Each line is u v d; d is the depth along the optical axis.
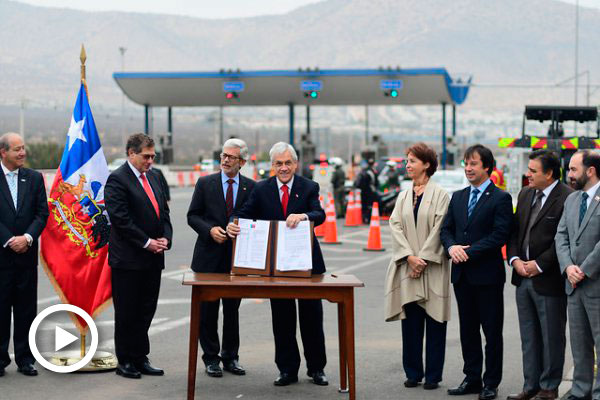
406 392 7.93
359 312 11.97
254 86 46.59
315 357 8.27
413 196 8.27
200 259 8.58
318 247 8.16
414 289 8.04
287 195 8.30
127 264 8.29
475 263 7.75
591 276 7.05
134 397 7.62
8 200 8.39
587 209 7.14
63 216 8.78
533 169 7.45
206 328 8.55
